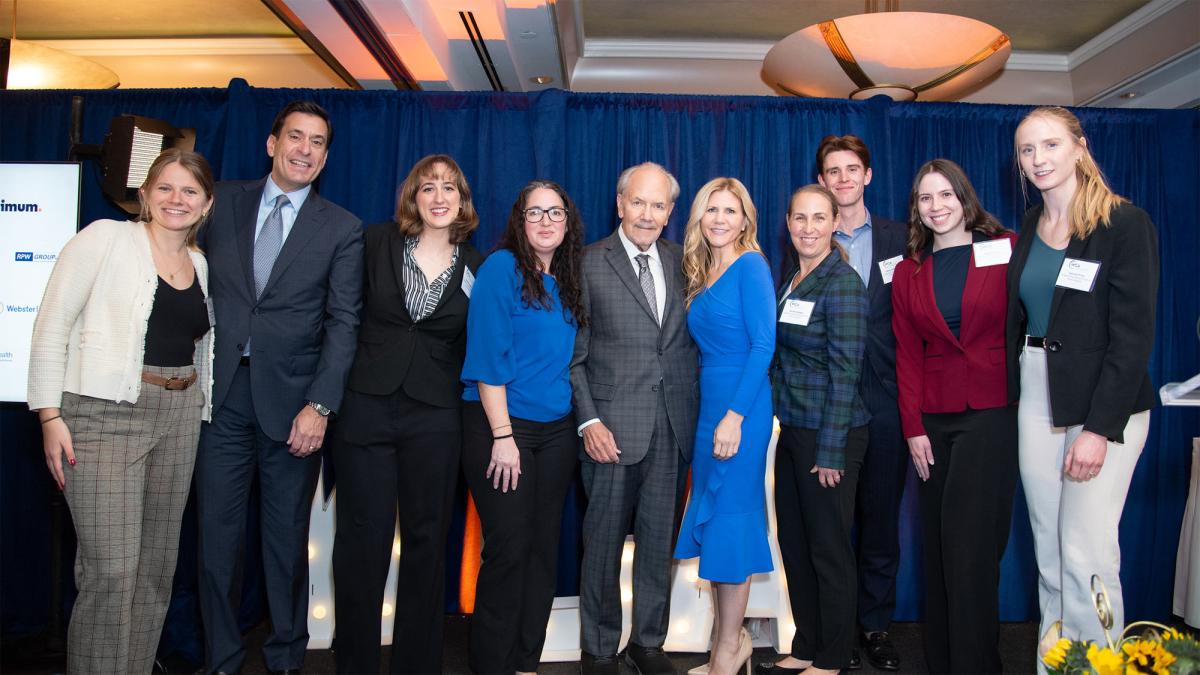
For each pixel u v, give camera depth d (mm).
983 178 3498
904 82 3445
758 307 2312
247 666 2689
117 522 2105
